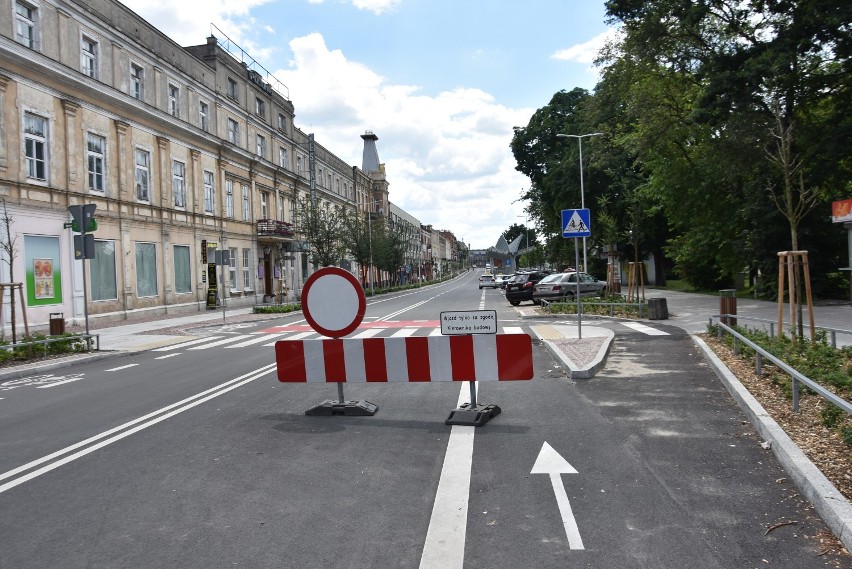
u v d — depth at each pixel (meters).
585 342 12.84
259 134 43.56
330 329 7.58
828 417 5.61
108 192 25.92
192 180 33.47
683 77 25.38
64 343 15.05
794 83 20.36
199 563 3.64
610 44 27.84
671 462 5.31
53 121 22.59
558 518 4.20
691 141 28.73
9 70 20.48
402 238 72.12
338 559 3.66
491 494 4.68
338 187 64.38
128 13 27.52
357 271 64.69
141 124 28.45
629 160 42.66
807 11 18.42
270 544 3.88
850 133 20.03
